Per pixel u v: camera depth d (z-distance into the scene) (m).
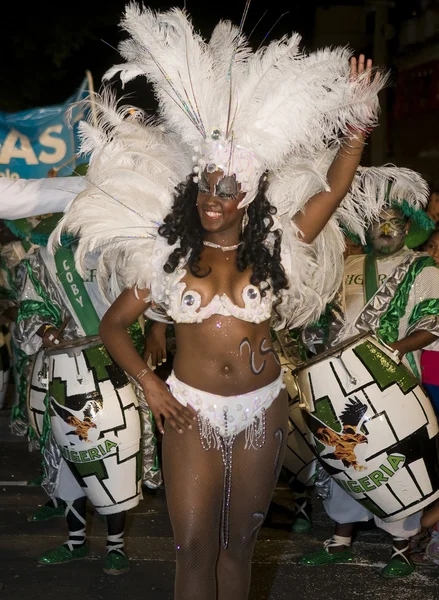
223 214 3.18
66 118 3.90
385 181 3.78
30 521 5.23
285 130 3.27
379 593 4.29
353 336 4.35
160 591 4.29
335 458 4.27
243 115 3.26
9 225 5.11
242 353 3.24
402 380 4.23
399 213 4.44
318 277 3.65
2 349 7.14
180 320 3.21
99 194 3.44
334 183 3.40
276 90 3.28
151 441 4.64
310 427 4.32
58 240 3.52
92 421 4.31
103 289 3.96
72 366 4.36
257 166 3.21
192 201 3.26
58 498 4.96
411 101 13.28
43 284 4.50
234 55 3.40
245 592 3.43
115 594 4.25
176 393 3.27
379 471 4.21
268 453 3.32
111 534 4.54
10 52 11.38
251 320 3.22
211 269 3.24
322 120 3.32
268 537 5.05
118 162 3.52
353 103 3.29
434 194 6.64
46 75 11.66
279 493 5.87
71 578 4.41
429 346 4.88
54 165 6.16
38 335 4.54
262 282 3.25
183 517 3.25
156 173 3.51
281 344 5.07
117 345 3.34
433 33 12.55
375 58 13.30
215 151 3.17
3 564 4.57
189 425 3.25
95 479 4.38
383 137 13.69
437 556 4.59
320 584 4.38
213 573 3.33
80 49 12.24
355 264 4.57
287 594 4.26
